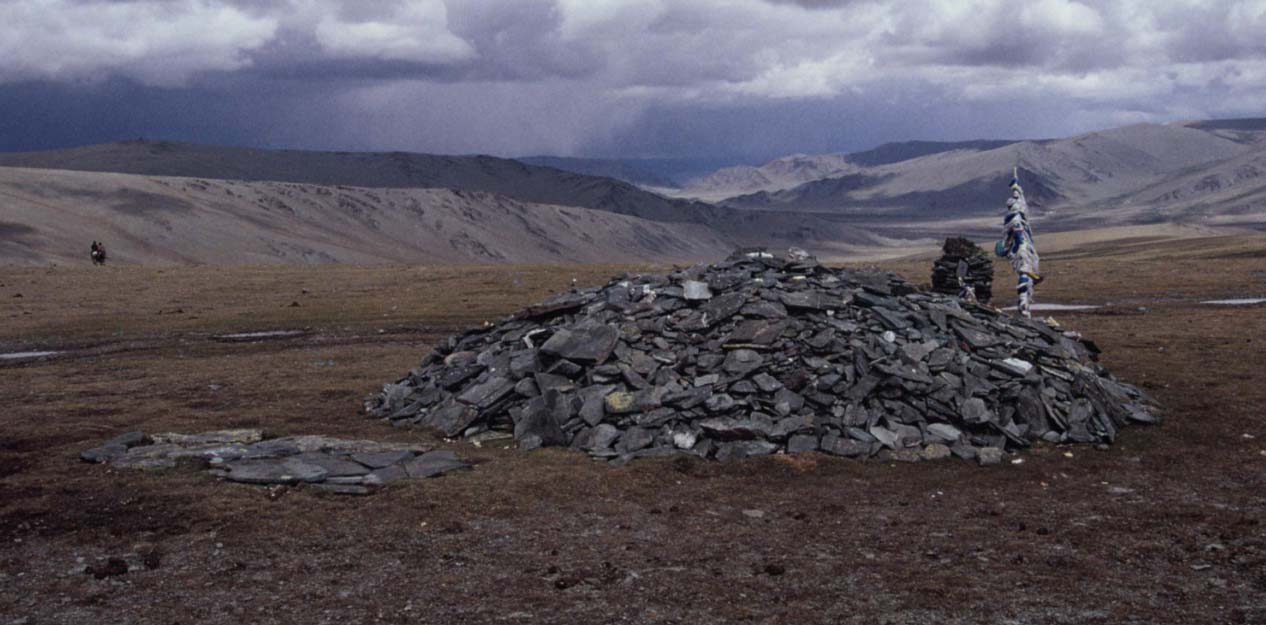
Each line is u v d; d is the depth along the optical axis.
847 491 15.03
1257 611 9.84
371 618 9.80
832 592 10.55
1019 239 28.03
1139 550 11.96
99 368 28.36
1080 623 9.62
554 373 19.42
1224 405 20.50
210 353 31.64
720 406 17.61
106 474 15.30
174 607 10.16
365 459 16.09
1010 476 15.92
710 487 15.20
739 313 20.33
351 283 60.38
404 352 31.11
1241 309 41.88
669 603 10.21
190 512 13.47
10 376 26.91
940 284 37.22
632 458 16.61
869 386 18.11
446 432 18.48
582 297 23.05
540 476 15.57
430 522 13.23
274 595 10.51
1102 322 37.50
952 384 18.56
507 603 10.22
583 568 11.39
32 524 12.97
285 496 14.30
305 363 28.66
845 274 23.52
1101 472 16.12
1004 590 10.59
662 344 19.94
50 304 48.97
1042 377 19.34
